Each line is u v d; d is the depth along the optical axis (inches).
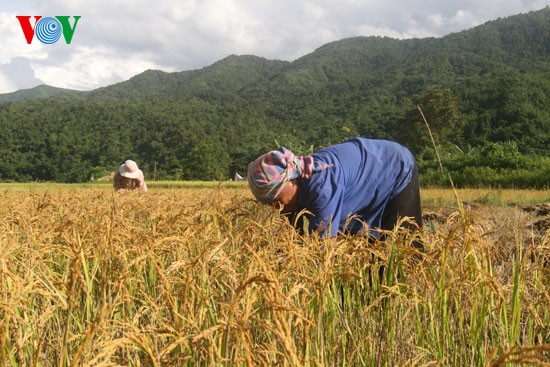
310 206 133.2
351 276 104.3
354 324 105.7
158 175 4387.3
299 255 95.3
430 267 102.9
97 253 105.8
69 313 75.0
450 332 102.7
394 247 106.2
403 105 6417.3
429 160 1620.3
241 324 67.4
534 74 4352.9
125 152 5280.5
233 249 109.7
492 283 90.9
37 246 117.7
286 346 65.4
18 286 82.1
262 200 132.9
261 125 6756.9
